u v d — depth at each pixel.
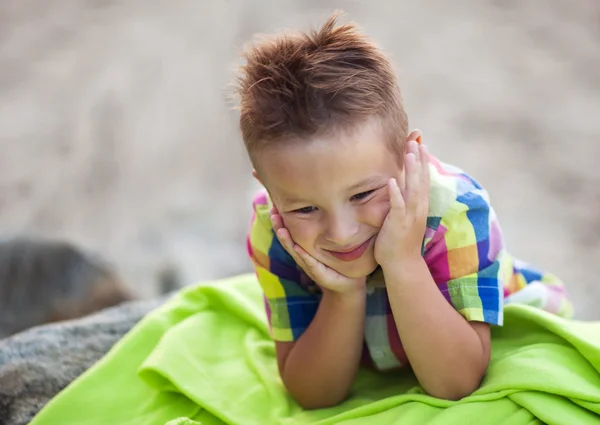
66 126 7.47
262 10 8.99
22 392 2.41
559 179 5.99
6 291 3.80
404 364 2.21
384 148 1.79
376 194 1.81
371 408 1.99
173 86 7.94
